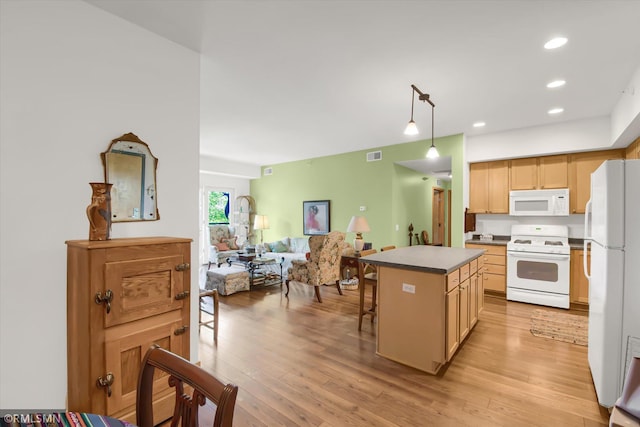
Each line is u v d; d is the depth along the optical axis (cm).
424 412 194
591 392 216
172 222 231
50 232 173
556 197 429
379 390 218
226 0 183
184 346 184
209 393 81
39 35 170
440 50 237
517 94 321
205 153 645
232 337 311
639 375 134
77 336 157
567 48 232
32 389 166
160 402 175
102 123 195
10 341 160
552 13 191
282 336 314
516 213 459
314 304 429
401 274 259
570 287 408
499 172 479
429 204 770
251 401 205
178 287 182
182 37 223
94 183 163
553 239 449
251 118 407
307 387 222
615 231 189
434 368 241
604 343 193
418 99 335
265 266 634
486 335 317
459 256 298
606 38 218
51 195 174
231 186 809
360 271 330
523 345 293
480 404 202
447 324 240
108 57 197
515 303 432
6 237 160
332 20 202
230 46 235
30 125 167
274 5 187
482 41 224
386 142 545
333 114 389
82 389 153
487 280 468
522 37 218
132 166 209
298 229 725
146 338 167
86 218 187
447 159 534
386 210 574
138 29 211
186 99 239
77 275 156
